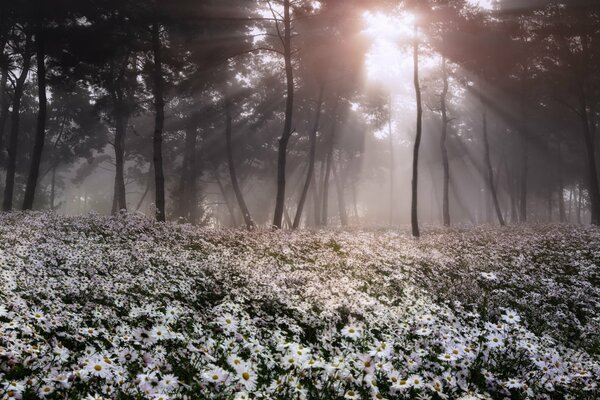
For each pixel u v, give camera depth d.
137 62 34.41
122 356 4.09
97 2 25.09
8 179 27.98
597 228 24.41
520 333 5.59
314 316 6.55
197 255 11.90
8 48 33.41
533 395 4.41
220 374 3.68
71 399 3.48
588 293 10.96
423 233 25.83
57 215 16.70
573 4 32.88
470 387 4.48
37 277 7.05
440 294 9.50
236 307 6.06
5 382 3.32
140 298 6.80
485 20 33.03
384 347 4.30
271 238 16.28
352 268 11.98
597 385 4.89
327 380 4.00
